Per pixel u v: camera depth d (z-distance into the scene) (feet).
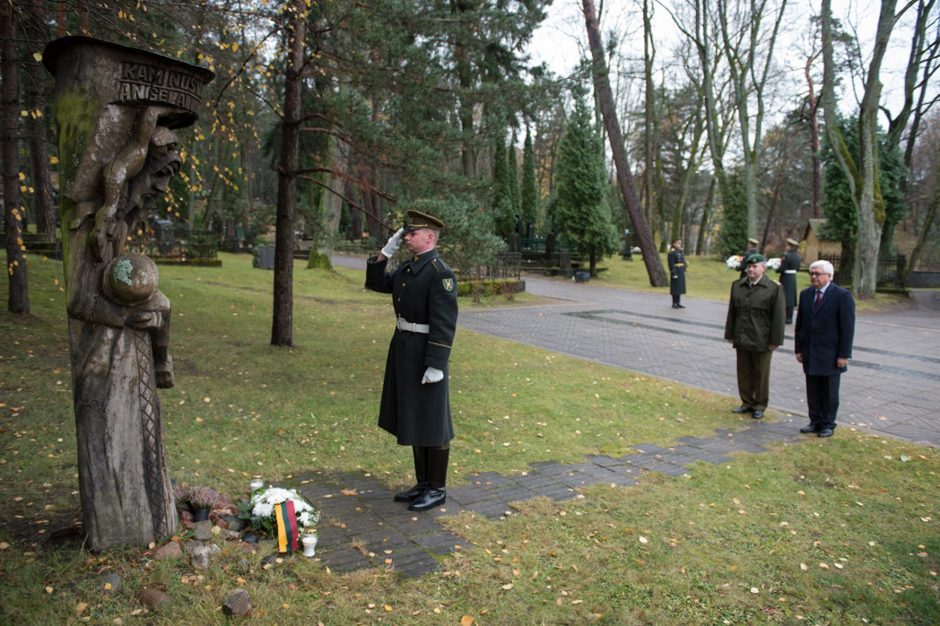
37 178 48.62
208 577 9.68
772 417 23.39
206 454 15.66
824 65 70.03
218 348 28.86
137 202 9.45
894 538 13.20
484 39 27.84
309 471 15.55
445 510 13.50
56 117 9.29
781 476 16.96
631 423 21.67
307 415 19.93
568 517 13.30
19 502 12.10
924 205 128.36
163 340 10.34
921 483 16.72
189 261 67.10
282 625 8.74
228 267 68.18
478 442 18.70
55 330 27.81
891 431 21.93
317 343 32.40
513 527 12.66
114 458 9.82
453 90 26.78
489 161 124.88
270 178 170.81
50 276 38.73
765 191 153.48
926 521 14.17
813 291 21.20
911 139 92.02
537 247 104.53
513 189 137.18
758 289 22.82
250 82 26.78
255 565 10.19
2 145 26.04
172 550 10.00
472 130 27.84
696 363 32.94
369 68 25.58
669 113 144.77
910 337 44.98
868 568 11.78
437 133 27.07
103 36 23.61
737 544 12.54
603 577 10.84
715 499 14.94
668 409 23.79
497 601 9.84
